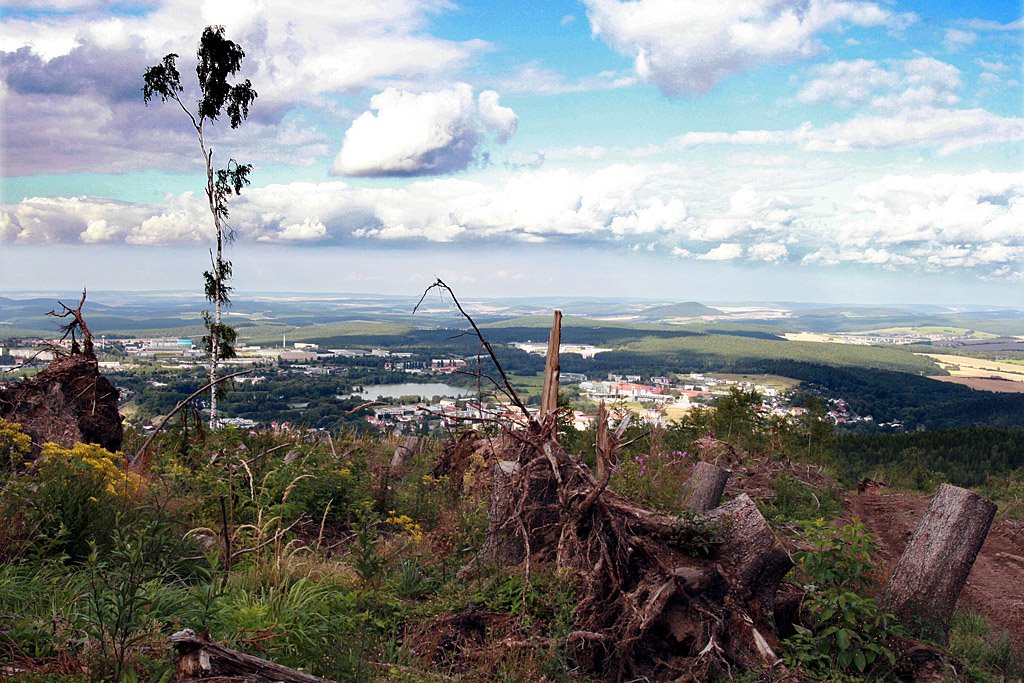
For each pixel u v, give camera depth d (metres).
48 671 3.65
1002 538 10.86
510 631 5.33
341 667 4.34
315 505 8.48
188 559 5.66
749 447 15.68
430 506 9.26
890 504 12.95
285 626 4.57
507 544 6.62
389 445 13.70
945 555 6.48
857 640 5.72
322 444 12.59
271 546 6.38
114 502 6.15
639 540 5.84
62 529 5.29
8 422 8.02
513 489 6.64
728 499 11.16
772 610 5.88
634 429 13.48
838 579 6.59
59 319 9.88
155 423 11.98
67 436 8.91
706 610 5.60
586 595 5.68
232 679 3.33
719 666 5.29
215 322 24.28
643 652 5.39
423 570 6.52
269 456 9.53
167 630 4.22
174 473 8.05
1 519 5.34
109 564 5.25
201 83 24.86
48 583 4.73
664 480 9.49
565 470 6.53
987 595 8.43
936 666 5.76
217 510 7.18
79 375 9.34
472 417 6.91
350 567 6.50
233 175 24.81
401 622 5.53
